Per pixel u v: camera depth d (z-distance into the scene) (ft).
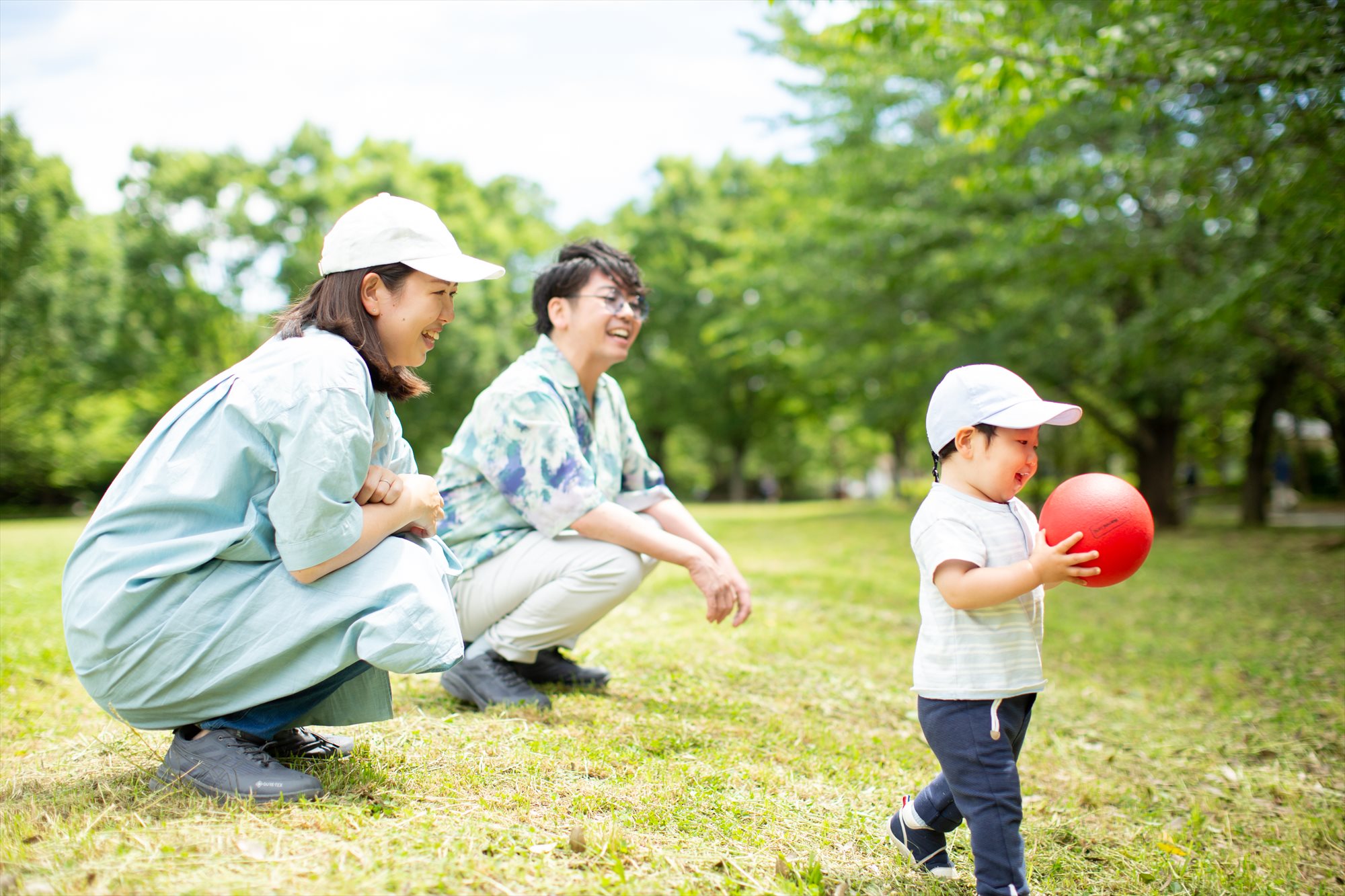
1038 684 7.05
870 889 7.26
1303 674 17.28
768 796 8.98
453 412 83.41
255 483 7.40
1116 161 27.99
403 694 11.57
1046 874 8.31
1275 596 26.14
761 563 32.01
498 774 8.44
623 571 11.21
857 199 48.93
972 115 22.62
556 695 11.70
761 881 6.97
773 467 139.54
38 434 85.25
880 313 49.83
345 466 7.18
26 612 18.06
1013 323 45.14
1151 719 14.39
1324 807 10.82
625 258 11.98
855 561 33.27
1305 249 22.94
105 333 81.41
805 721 12.17
